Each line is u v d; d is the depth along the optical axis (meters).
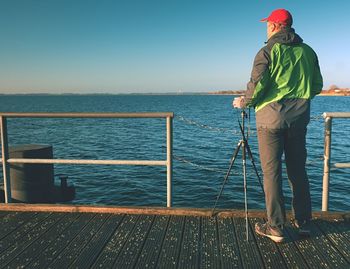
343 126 29.34
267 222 3.29
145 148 18.31
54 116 3.89
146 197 9.31
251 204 8.37
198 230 3.42
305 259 2.85
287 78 2.96
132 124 34.22
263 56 2.94
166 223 3.60
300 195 3.28
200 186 10.03
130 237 3.26
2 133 4.09
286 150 3.27
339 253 2.95
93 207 3.93
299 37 3.05
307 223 3.28
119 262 2.80
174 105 89.94
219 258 2.86
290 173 3.30
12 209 4.02
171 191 3.95
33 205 4.02
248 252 2.97
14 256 2.91
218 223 3.59
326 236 3.29
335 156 14.80
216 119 39.56
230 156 14.95
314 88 3.18
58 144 20.39
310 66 3.04
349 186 9.77
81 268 2.71
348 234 3.33
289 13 3.04
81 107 78.38
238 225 3.54
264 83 2.92
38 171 5.72
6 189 4.21
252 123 21.48
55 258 2.87
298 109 3.00
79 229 3.46
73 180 11.11
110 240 3.20
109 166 13.07
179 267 2.72
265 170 3.14
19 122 38.16
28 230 3.45
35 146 5.87
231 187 9.72
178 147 18.06
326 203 3.83
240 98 3.27
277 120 2.98
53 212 3.95
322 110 52.34
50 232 3.39
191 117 42.88
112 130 28.44
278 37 2.98
